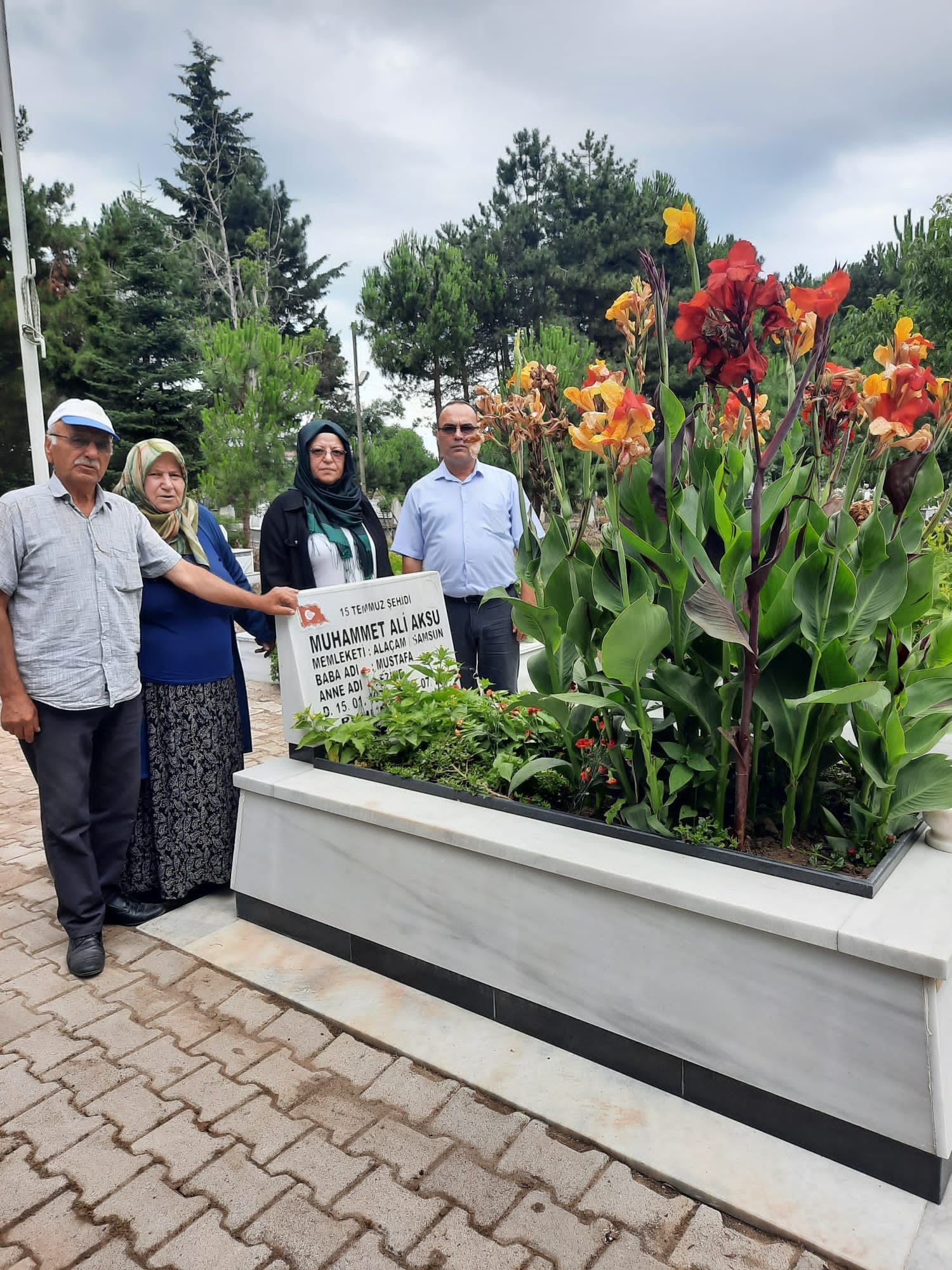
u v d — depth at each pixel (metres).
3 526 2.44
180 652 2.92
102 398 20.17
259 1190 1.74
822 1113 1.74
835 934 1.64
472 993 2.32
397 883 2.44
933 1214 1.61
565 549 2.43
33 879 3.32
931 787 2.01
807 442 2.29
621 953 2.00
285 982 2.50
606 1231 1.62
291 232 37.31
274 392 15.16
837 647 1.92
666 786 2.29
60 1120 1.96
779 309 1.63
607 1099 1.96
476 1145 1.85
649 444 2.13
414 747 2.84
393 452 21.92
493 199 26.80
